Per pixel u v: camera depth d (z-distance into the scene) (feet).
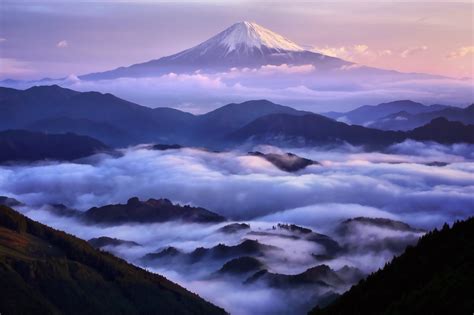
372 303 458.09
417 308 412.77
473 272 428.56
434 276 451.53
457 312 393.70
